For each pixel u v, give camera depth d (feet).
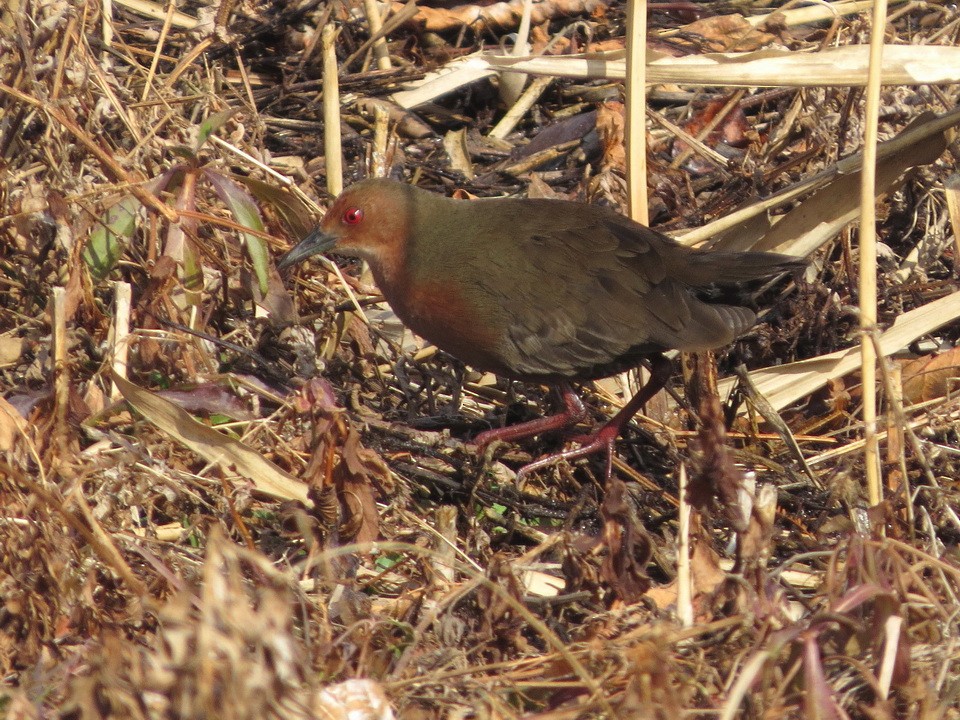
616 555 24.07
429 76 42.70
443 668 21.88
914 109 38.70
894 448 26.86
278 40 44.06
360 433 31.91
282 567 25.95
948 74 31.60
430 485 31.42
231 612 15.88
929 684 21.09
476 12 45.80
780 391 33.60
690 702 20.89
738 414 33.73
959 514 28.96
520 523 30.60
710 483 23.06
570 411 32.53
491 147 43.11
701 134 41.50
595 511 31.14
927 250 37.50
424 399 35.29
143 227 32.89
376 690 20.58
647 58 33.40
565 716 20.01
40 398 26.68
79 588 22.52
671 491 31.99
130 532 25.09
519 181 41.42
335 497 25.34
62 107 31.91
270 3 44.52
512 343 31.83
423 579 25.52
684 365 33.76
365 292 35.99
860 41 39.34
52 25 32.32
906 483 25.68
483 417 35.42
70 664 20.67
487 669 21.61
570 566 24.54
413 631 23.04
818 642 21.90
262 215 34.55
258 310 33.76
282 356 33.99
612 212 32.68
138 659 17.46
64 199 29.71
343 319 34.35
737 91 41.86
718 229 35.01
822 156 38.22
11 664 22.68
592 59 34.06
